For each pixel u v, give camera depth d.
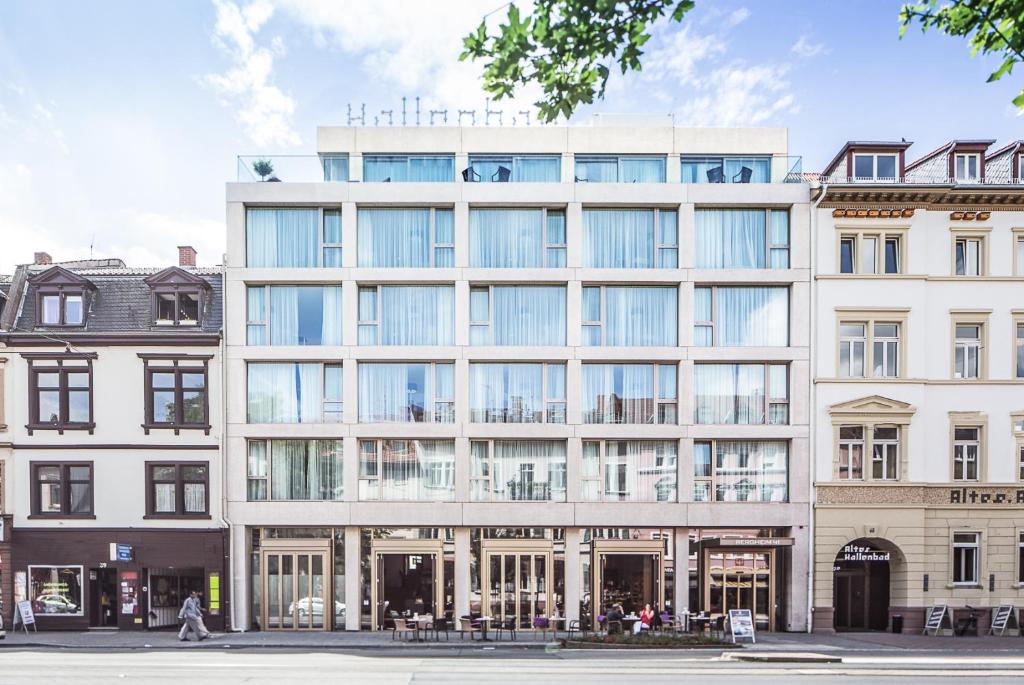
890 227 23.47
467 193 23.77
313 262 24.08
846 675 15.02
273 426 23.39
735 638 19.72
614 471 23.86
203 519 23.17
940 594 22.83
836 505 22.95
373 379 24.06
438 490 23.77
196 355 23.48
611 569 23.44
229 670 15.73
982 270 23.58
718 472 23.75
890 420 23.16
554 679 14.56
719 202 23.78
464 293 23.70
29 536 23.20
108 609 23.59
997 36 5.60
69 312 24.38
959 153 23.91
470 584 23.31
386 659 17.34
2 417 23.56
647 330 24.22
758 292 24.16
